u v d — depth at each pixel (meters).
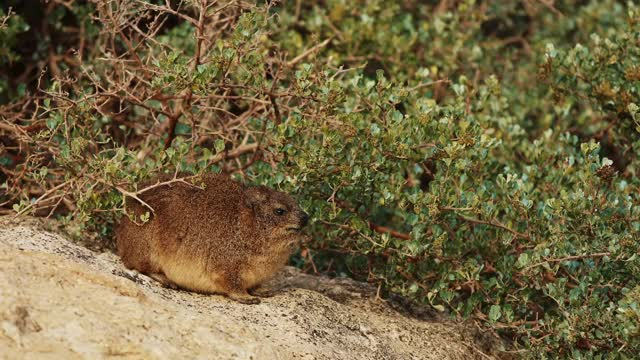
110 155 13.09
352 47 15.31
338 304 11.16
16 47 16.23
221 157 12.27
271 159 12.12
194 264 10.41
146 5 12.79
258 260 10.63
